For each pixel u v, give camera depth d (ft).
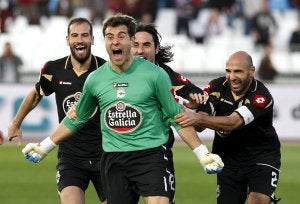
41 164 104.17
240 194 55.26
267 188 53.26
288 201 77.87
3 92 132.05
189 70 150.10
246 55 52.65
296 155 114.83
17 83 133.18
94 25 154.10
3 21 151.94
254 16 157.17
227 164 54.80
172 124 45.96
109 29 44.70
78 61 54.85
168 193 45.16
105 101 45.44
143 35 53.83
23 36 151.84
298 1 166.50
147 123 45.29
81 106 47.16
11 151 117.91
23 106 57.41
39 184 87.40
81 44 54.13
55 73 55.47
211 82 54.95
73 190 52.85
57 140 48.55
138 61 45.62
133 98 44.93
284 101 136.77
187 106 52.01
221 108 53.98
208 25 157.07
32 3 155.12
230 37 157.38
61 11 156.15
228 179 54.80
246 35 157.89
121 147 45.57
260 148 54.24
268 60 145.28
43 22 155.22
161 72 45.29
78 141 54.24
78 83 55.01
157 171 45.06
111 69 45.52
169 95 45.19
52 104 131.95
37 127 131.75
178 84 54.80
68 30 54.95
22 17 154.81
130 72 45.19
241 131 53.67
